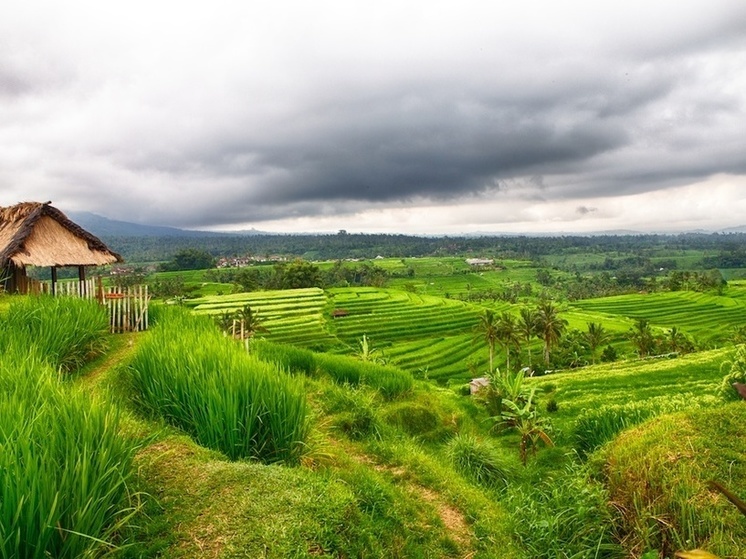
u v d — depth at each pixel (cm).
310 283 13525
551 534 670
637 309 11594
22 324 966
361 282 17325
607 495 696
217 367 741
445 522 708
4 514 349
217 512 490
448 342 7875
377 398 1367
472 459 1053
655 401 1376
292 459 681
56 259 1873
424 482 830
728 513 572
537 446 1353
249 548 451
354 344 7488
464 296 15138
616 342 8138
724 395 1247
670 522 591
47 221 1983
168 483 526
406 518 653
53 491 367
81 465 399
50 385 552
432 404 1416
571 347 7412
